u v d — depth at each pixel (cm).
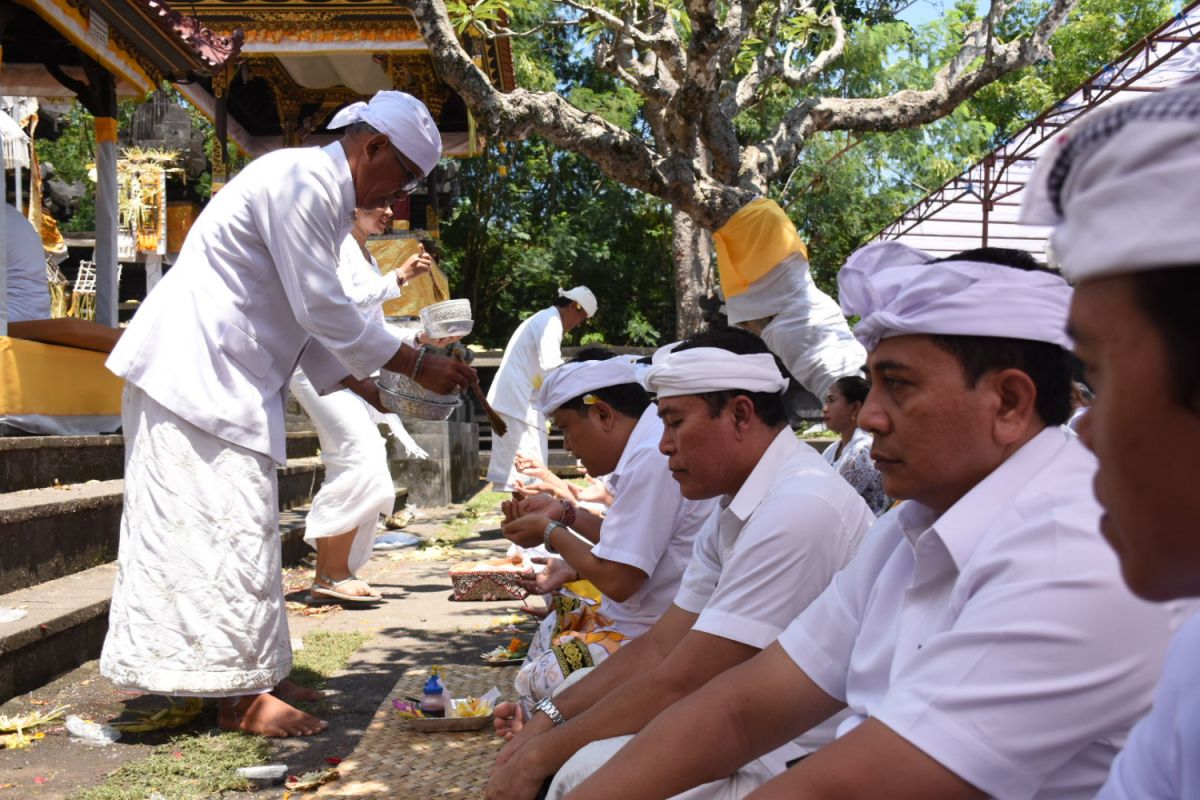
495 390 862
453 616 643
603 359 387
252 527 414
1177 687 108
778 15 1014
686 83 766
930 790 142
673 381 256
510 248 2781
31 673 464
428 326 685
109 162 1003
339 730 423
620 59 968
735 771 207
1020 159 1720
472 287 2762
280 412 433
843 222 2433
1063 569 142
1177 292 77
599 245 2644
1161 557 84
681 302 1268
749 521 244
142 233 1789
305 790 355
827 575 236
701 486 260
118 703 448
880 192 2481
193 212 1891
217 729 422
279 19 1326
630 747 193
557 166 2759
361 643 569
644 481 340
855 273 178
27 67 1054
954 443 162
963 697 142
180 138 1852
